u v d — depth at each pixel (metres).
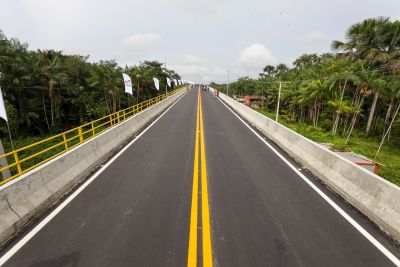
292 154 10.22
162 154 10.06
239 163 9.08
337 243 4.62
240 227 5.06
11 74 25.00
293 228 5.07
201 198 6.27
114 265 4.01
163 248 4.41
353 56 25.47
